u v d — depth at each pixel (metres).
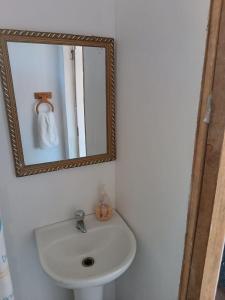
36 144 1.20
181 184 0.89
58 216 1.37
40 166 1.22
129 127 1.21
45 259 1.13
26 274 1.38
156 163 1.03
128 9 1.07
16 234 1.28
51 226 1.35
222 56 0.66
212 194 0.76
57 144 1.25
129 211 1.34
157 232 1.10
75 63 1.18
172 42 0.84
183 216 0.91
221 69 0.67
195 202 0.83
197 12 0.72
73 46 1.15
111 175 1.45
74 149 1.29
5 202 1.20
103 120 1.32
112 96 1.29
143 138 1.10
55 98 1.19
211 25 0.67
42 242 1.23
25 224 1.29
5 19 1.01
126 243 1.26
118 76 1.24
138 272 1.33
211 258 0.85
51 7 1.07
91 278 1.03
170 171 0.94
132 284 1.42
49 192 1.30
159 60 0.92
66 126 1.25
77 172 1.35
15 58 1.06
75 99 1.23
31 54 1.08
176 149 0.89
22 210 1.26
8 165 1.16
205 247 0.83
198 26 0.72
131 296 1.46
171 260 1.02
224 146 0.71
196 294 0.91
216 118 0.71
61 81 1.18
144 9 0.96
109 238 1.36
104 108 1.31
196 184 0.81
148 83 1.00
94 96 1.27
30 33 1.05
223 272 1.32
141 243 1.25
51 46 1.11
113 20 1.20
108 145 1.37
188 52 0.77
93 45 1.18
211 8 0.66
